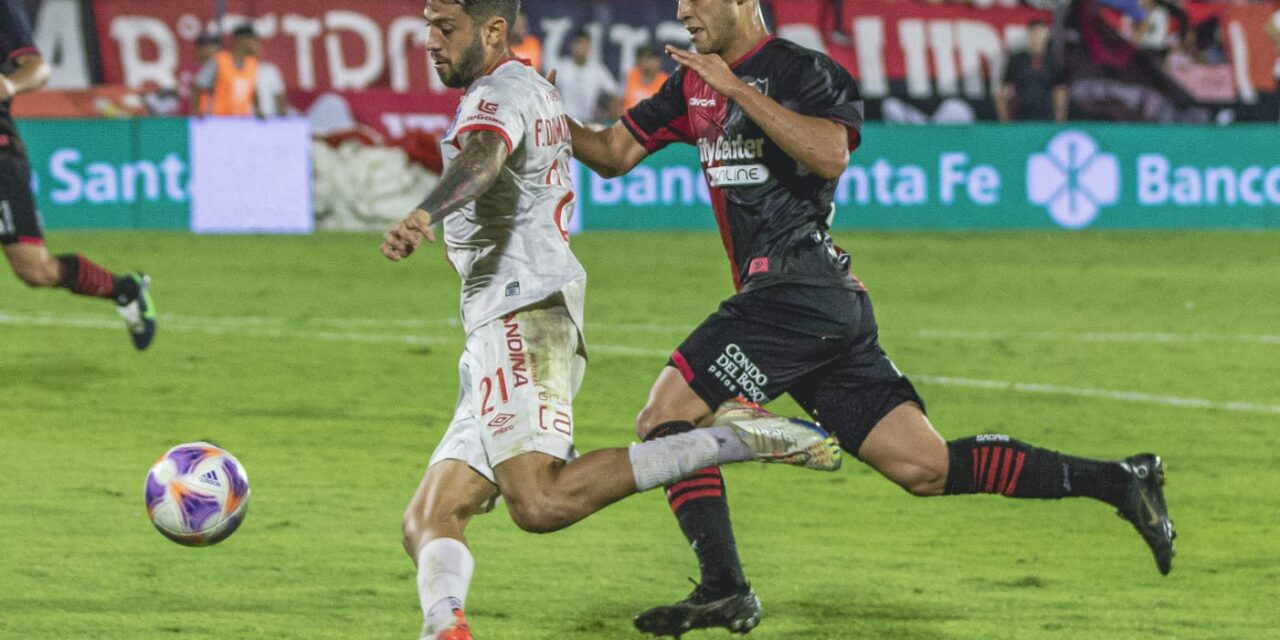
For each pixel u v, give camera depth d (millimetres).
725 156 17516
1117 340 40938
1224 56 72750
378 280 50562
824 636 16969
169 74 66438
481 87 15047
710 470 15930
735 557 15484
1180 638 17141
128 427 27734
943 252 60312
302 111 65625
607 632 17047
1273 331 42875
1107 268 56562
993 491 17422
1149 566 20375
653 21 68875
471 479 15156
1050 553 20953
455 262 15773
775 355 17031
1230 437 29172
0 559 19219
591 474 14695
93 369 33438
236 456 25672
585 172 65188
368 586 18562
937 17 71375
